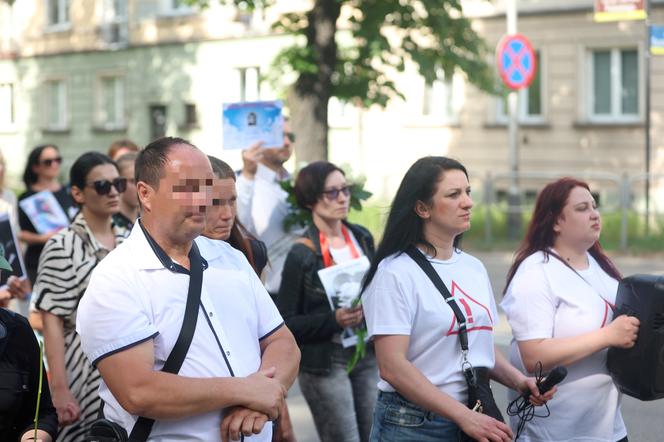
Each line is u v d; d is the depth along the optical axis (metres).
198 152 4.31
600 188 25.25
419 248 5.56
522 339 6.02
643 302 5.76
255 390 4.28
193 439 4.27
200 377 4.26
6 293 8.09
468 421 5.19
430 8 22.19
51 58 46.81
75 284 6.78
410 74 34.06
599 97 31.06
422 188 5.49
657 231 23.89
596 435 6.03
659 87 29.70
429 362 5.44
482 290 5.57
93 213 7.04
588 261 6.27
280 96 22.58
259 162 8.73
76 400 6.68
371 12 22.48
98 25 44.22
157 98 41.94
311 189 7.32
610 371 5.91
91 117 45.16
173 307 4.30
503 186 28.17
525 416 5.82
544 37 31.62
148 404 4.13
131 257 4.30
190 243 4.42
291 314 7.14
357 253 7.44
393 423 5.46
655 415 10.05
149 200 4.31
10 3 45.75
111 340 4.19
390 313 5.43
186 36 40.50
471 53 23.64
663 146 29.69
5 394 4.94
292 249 7.24
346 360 7.09
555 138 31.62
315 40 22.50
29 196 12.34
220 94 39.44
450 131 33.59
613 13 24.88
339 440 7.08
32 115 47.97
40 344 4.78
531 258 6.14
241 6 23.08
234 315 4.45
